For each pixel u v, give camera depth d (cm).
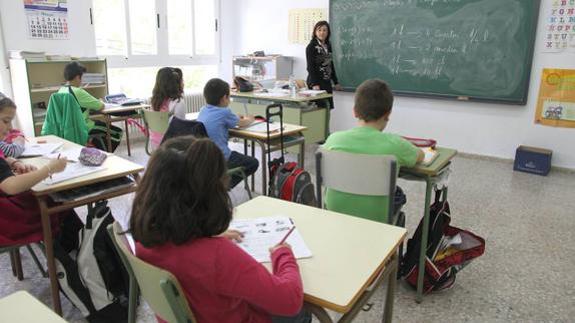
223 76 693
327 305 105
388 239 138
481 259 268
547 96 452
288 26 627
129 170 212
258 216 153
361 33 553
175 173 90
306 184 257
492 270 255
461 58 489
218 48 672
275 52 650
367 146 199
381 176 191
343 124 603
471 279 246
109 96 495
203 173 90
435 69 509
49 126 349
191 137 99
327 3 582
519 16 446
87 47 515
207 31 653
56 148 254
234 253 95
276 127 347
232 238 133
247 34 676
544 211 346
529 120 468
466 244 230
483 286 239
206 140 94
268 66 615
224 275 93
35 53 447
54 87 468
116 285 204
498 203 362
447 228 235
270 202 167
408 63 527
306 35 610
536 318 211
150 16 573
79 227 223
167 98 357
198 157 91
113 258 201
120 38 548
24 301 103
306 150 526
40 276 241
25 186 177
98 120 449
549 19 434
